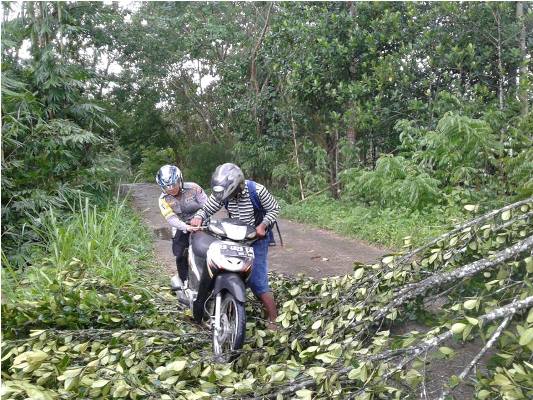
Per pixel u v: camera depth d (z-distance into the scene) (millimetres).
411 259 4156
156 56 23906
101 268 5934
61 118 10719
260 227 4168
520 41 11141
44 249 7438
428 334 2891
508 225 3580
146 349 3701
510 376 2475
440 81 11656
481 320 2652
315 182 13977
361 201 11922
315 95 13477
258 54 16734
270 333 3977
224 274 3854
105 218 7270
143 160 26688
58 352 3500
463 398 3156
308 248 8461
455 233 3775
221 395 3025
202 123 30703
